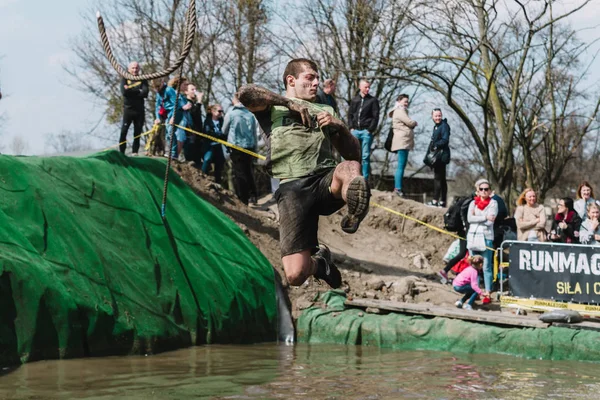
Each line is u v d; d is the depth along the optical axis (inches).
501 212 523.2
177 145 553.6
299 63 213.0
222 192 554.9
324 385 301.1
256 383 304.7
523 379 319.3
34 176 395.9
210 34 1029.8
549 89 1042.1
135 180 457.4
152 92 1011.9
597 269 409.4
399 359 376.8
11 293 336.5
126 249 410.0
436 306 457.7
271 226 556.4
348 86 1039.0
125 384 299.9
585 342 372.8
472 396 280.5
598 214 453.4
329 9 1005.2
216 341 422.0
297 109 199.9
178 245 439.2
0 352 327.6
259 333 448.8
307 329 451.5
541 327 391.2
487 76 899.4
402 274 550.6
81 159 435.5
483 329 403.2
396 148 631.8
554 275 419.2
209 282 434.6
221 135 587.5
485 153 868.0
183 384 301.0
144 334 379.6
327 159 202.8
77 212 401.7
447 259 550.0
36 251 362.0
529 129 1092.5
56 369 328.2
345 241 588.1
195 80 1045.8
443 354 394.6
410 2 853.8
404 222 618.5
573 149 1161.4
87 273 375.2
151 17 1051.3
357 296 495.8
